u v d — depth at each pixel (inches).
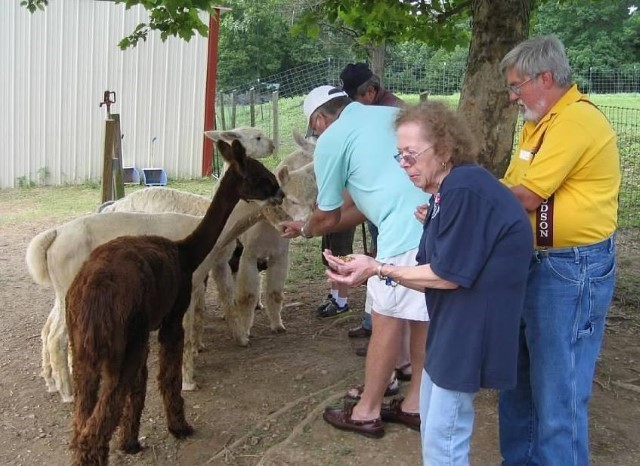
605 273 114.5
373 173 138.3
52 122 549.6
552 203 112.3
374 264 102.7
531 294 116.3
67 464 149.1
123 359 131.0
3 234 379.9
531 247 97.7
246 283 213.0
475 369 97.9
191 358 181.6
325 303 246.8
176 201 214.5
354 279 104.0
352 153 140.3
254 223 189.8
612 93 956.0
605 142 110.7
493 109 186.7
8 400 178.5
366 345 211.9
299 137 241.9
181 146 585.9
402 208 136.8
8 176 545.3
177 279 149.5
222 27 1320.1
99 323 126.5
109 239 174.6
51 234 171.6
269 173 169.2
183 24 251.0
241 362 202.2
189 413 170.1
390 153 137.9
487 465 138.3
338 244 237.5
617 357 201.3
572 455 117.2
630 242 341.7
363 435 148.9
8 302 261.6
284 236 181.6
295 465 139.6
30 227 397.4
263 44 1332.4
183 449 153.9
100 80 555.8
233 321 215.2
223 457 148.5
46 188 545.0
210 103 587.5
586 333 115.1
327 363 197.9
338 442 147.3
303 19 252.5
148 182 546.6
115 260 134.4
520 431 129.1
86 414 130.0
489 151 188.7
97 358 127.8
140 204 214.7
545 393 117.2
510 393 128.6
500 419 131.5
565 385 115.7
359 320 236.5
